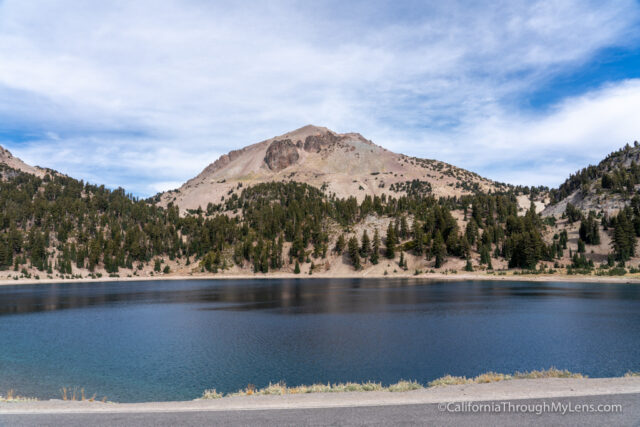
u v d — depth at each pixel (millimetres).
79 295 142750
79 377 39406
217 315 85875
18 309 101125
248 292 149000
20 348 53094
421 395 19891
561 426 14312
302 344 53281
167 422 16391
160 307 103000
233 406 18828
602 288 142875
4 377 39625
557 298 110625
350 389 22766
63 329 69312
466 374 37281
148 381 37688
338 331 63188
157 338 59312
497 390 20344
